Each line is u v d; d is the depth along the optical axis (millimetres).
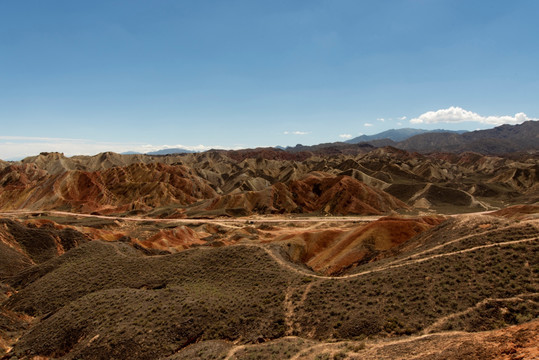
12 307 41344
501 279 26125
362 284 30344
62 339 30750
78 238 75125
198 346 25562
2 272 55531
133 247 60844
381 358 18328
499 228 34188
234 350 24281
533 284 24844
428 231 45031
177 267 43312
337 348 21578
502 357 13898
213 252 45344
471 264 28891
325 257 57344
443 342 18297
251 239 80625
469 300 24781
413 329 23078
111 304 34250
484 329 22094
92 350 27578
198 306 30922
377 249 53156
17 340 33500
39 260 64750
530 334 14836
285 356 21719
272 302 30344
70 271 46719
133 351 26703
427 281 28094
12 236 67062
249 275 37812
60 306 39219
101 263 47688
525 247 29062
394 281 29375
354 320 25391
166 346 26969
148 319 30016
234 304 30969
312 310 28078
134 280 41719
